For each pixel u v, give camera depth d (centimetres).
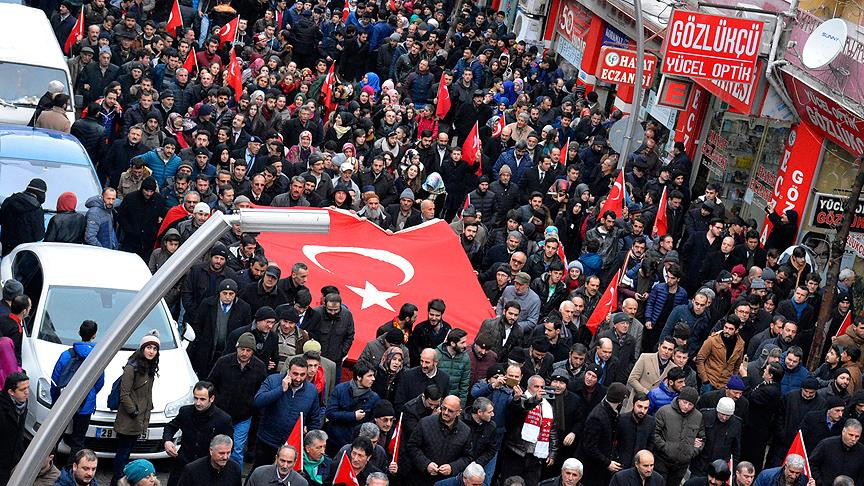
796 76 2752
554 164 2880
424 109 3244
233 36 3662
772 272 2338
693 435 1736
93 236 2202
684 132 3419
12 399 1520
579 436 1764
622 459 1723
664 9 3594
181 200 2333
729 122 3219
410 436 1633
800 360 1950
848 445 1756
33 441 966
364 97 3088
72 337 1834
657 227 2628
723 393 1894
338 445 1706
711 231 2475
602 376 1933
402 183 2781
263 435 1669
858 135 2569
